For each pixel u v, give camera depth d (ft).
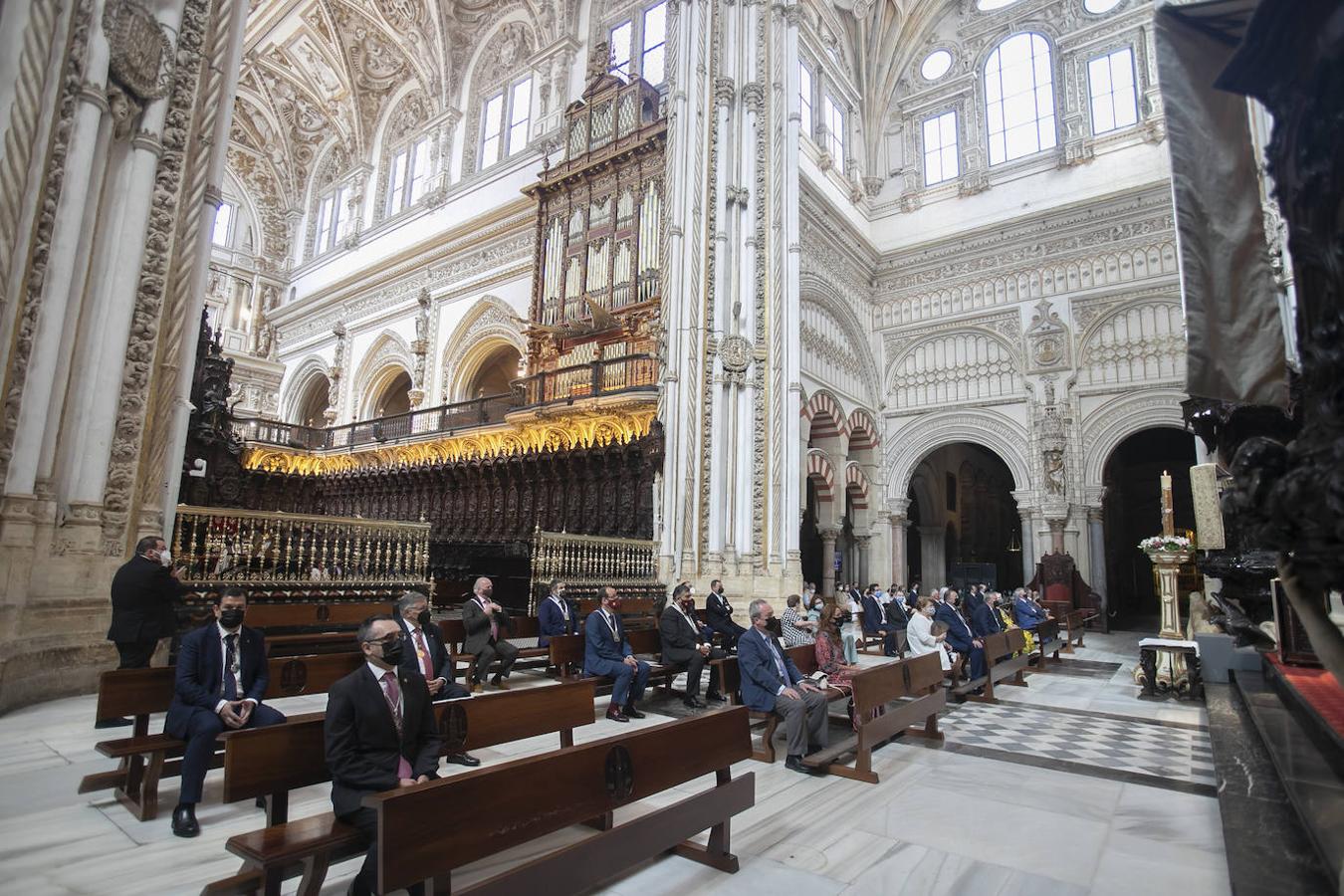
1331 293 6.47
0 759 16.84
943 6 82.33
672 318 53.21
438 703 14.10
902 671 21.13
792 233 55.21
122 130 25.95
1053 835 14.69
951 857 13.53
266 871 9.66
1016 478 70.18
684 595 29.30
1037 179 72.64
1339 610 22.63
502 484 62.13
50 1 21.63
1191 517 88.99
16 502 21.52
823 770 19.25
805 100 71.41
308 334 106.11
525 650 30.96
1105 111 70.54
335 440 89.04
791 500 51.26
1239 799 14.23
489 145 87.81
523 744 20.92
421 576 35.58
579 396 57.67
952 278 76.64
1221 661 30.40
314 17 93.66
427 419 80.89
